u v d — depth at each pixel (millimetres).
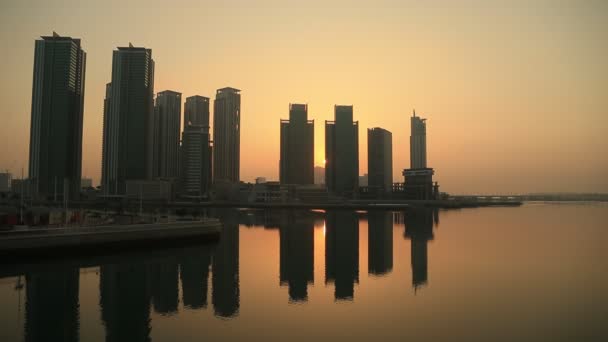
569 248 93062
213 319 41781
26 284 56188
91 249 78625
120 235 83250
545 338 36688
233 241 106938
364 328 39219
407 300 49031
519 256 81688
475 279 60625
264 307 46062
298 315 43188
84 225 93000
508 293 52312
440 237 118188
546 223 174250
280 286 56094
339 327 39438
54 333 37719
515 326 39719
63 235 74688
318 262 75375
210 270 66812
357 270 67750
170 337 36719
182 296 50656
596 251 87938
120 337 36750
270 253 85938
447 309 45312
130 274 63031
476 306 46562
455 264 73062
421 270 67562
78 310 44562
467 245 99500
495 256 81875
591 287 55250
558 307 45906
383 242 106312
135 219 113812
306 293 52344
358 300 49062
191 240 97188
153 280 59094
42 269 65812
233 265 71562
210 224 102062
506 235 123625
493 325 40031
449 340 36250
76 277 60562
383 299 49500
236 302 48125
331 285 56875
